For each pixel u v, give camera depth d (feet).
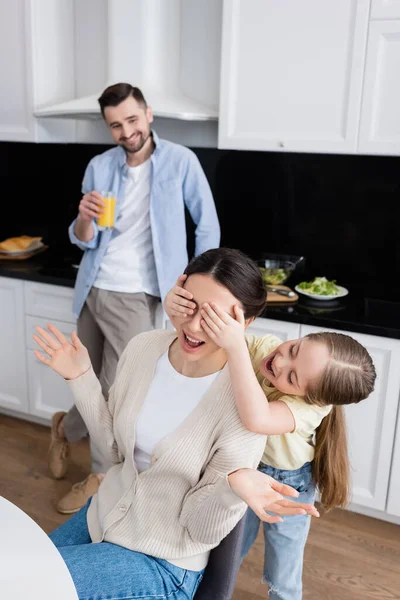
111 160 7.72
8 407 9.95
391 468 7.38
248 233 9.37
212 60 8.61
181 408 3.84
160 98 8.39
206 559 3.93
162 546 3.78
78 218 7.59
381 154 7.29
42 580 3.04
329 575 6.74
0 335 9.61
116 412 4.18
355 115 7.29
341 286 8.91
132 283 7.64
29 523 3.50
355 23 7.06
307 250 9.08
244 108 7.88
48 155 10.40
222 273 3.42
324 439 4.72
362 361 4.13
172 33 8.67
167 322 8.07
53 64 9.27
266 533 5.14
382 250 8.62
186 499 3.78
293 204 9.00
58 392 9.39
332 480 4.77
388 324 7.10
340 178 8.64
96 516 4.13
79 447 9.39
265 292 3.64
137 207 7.59
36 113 8.81
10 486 8.25
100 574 3.57
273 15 7.44
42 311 9.06
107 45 9.24
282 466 4.84
